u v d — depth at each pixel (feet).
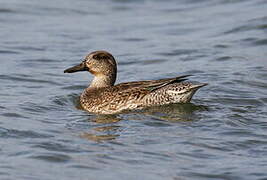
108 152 45.57
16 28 93.20
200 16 98.89
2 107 56.59
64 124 52.44
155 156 45.01
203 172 42.50
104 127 51.47
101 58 61.11
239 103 59.16
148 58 78.48
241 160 44.45
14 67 73.26
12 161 43.65
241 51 78.89
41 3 108.47
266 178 41.39
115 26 95.86
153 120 53.21
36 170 42.29
